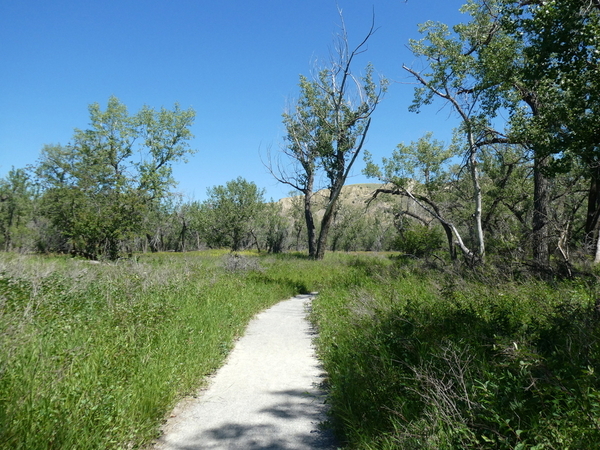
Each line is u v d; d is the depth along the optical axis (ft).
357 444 12.75
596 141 32.81
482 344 16.30
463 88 52.03
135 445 13.07
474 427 10.84
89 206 80.38
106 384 14.80
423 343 17.34
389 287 39.60
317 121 104.32
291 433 14.46
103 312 24.63
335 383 17.06
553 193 54.54
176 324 24.27
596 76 30.40
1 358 13.58
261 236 203.82
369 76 95.04
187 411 16.31
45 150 108.58
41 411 11.39
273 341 27.91
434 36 51.29
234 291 41.29
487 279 37.14
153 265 51.37
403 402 13.26
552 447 9.09
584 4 28.68
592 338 14.70
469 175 70.59
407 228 93.97
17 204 126.00
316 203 120.78
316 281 64.03
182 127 127.65
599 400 9.99
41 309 22.77
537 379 11.60
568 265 38.27
